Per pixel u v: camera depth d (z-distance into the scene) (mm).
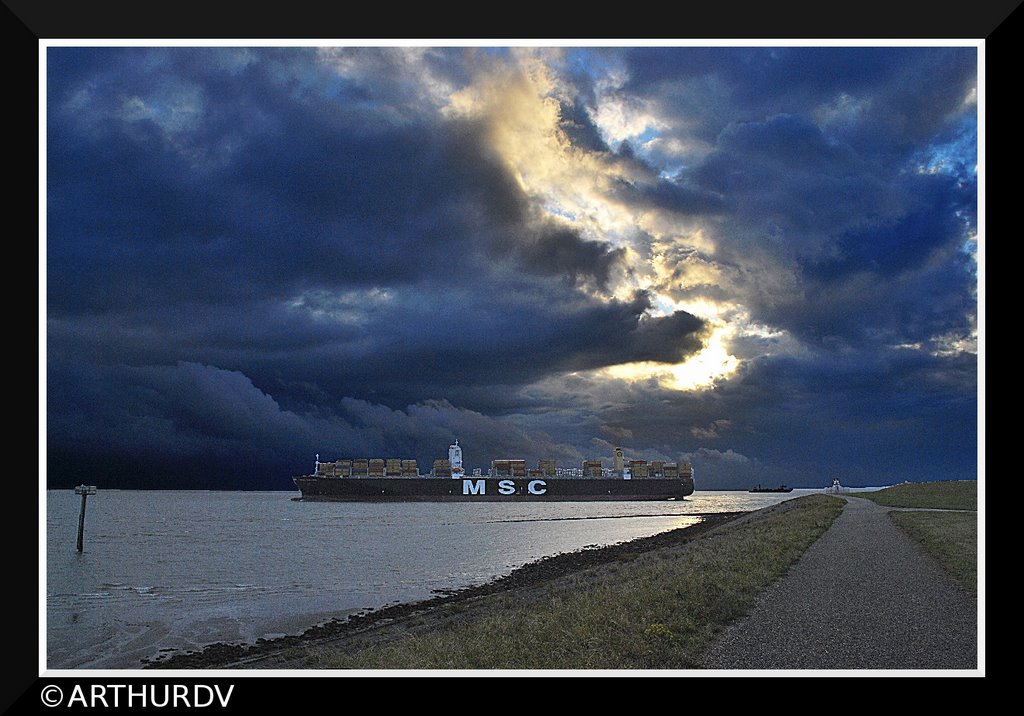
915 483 91188
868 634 11609
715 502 183125
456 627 18422
